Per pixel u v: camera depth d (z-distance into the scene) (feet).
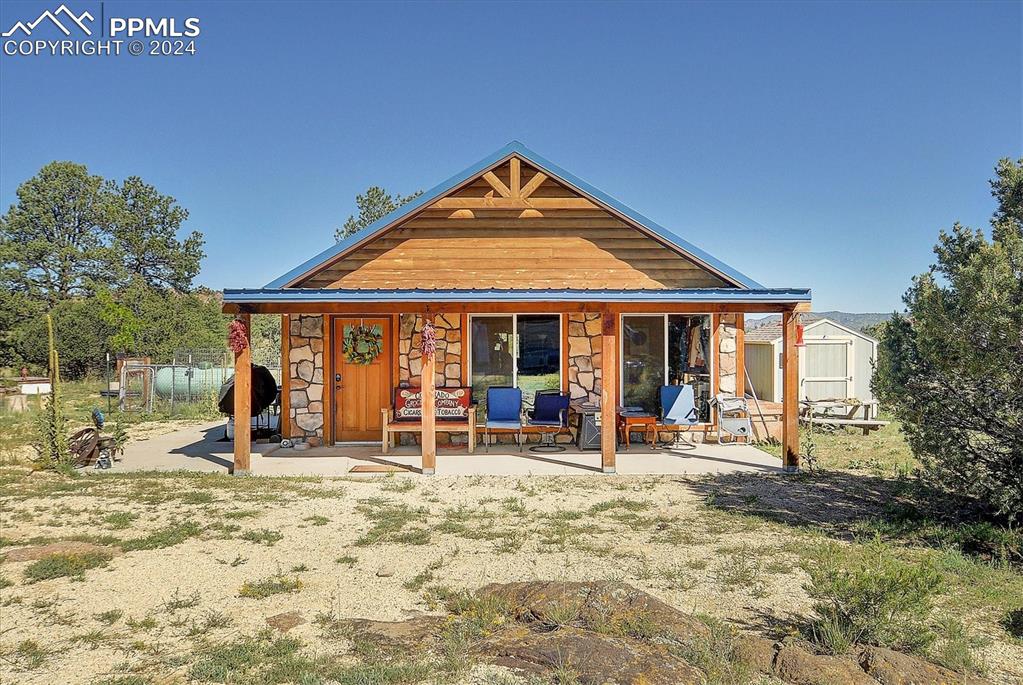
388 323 46.60
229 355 105.40
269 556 22.98
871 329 74.79
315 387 46.32
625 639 15.89
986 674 14.49
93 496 31.63
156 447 47.42
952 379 24.68
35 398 82.94
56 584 20.25
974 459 25.13
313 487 33.63
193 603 18.74
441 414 44.52
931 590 16.20
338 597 19.22
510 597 18.61
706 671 14.30
